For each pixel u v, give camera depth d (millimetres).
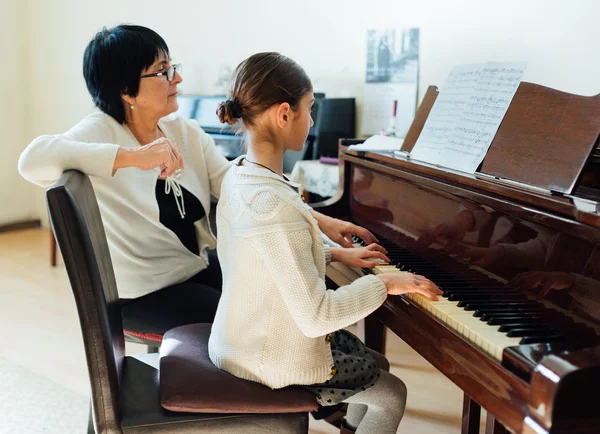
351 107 3488
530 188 1450
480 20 2990
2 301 3566
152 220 2045
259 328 1409
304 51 3801
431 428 2305
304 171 3172
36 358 2871
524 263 1378
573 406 991
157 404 1427
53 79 4941
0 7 4828
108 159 1693
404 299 1518
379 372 1585
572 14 2652
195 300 1984
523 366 1098
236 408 1379
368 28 3467
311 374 1426
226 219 1478
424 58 3252
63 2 4758
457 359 1288
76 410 2428
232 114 1479
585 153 1398
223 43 4168
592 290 1189
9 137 5035
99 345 1368
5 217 5109
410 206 1857
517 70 1680
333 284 2156
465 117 1799
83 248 1361
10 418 2359
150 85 1972
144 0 4527
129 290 2010
